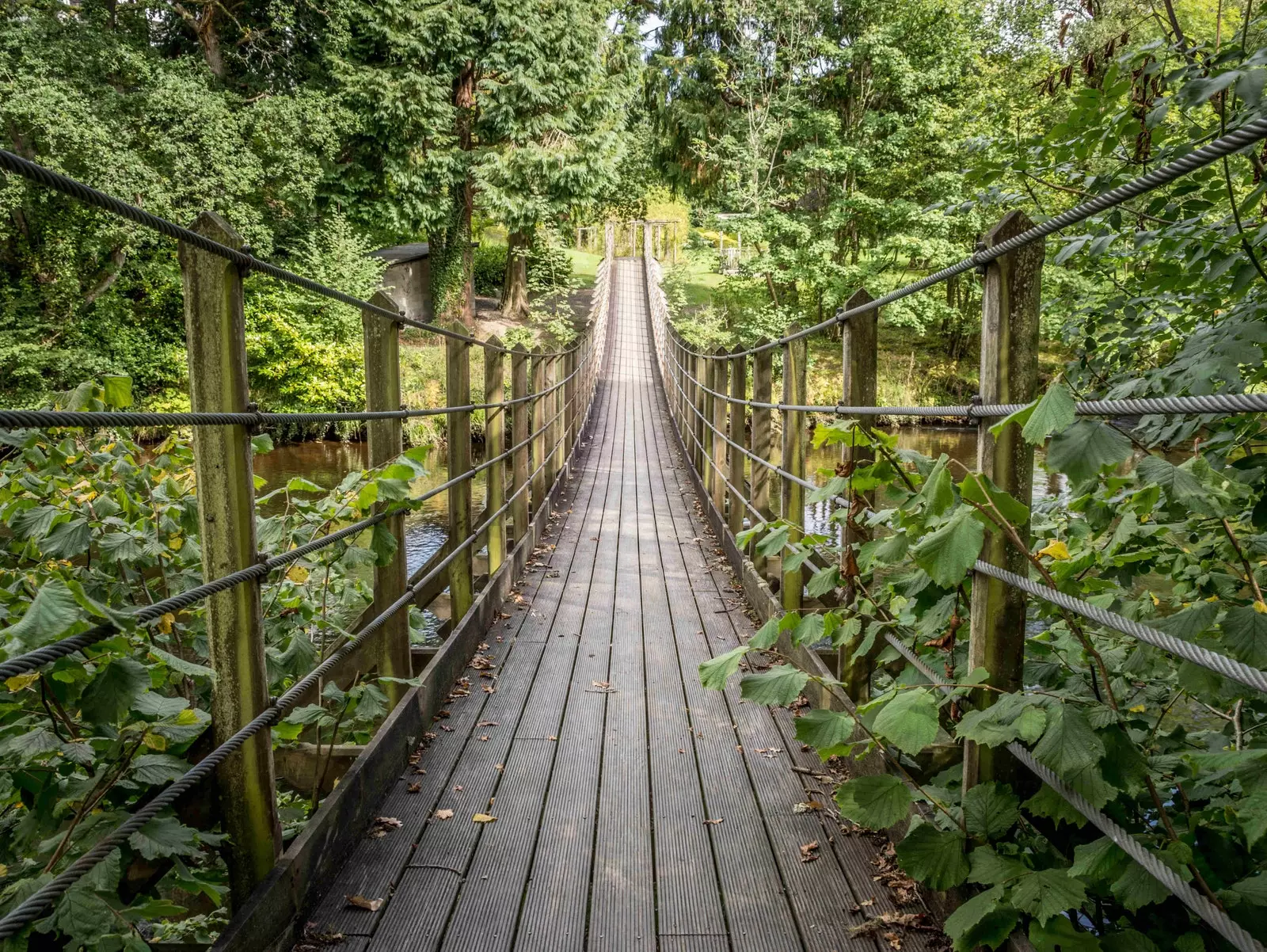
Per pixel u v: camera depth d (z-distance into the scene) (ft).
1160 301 8.15
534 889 7.20
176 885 6.04
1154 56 7.16
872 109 75.10
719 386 23.79
